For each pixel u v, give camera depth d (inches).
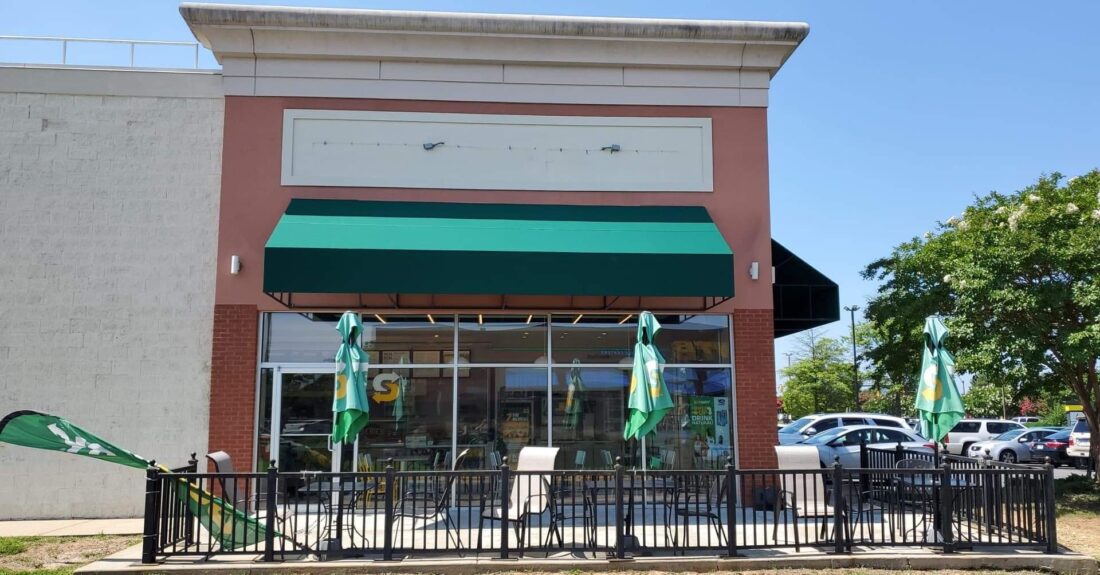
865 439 693.3
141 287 486.6
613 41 514.3
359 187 500.1
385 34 501.7
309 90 505.4
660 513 484.4
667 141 521.0
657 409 378.3
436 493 358.9
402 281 444.5
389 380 495.8
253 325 484.1
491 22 502.3
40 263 482.6
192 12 485.7
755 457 498.0
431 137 509.4
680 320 511.8
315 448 484.1
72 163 491.2
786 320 536.1
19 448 473.4
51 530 434.6
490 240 464.1
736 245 514.3
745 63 526.0
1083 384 597.0
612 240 472.7
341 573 332.5
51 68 494.9
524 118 515.2
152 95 500.4
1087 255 511.8
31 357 476.1
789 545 362.6
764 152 524.1
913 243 651.5
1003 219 565.9
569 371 506.0
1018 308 516.1
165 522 347.6
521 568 336.8
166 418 478.9
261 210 493.4
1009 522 375.9
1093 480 635.5
